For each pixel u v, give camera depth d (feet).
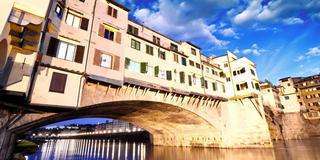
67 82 58.13
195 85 107.24
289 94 191.42
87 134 371.76
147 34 97.55
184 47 112.98
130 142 244.01
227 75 132.98
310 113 192.65
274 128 155.74
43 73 54.54
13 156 59.98
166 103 89.45
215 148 119.44
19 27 41.96
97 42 69.87
